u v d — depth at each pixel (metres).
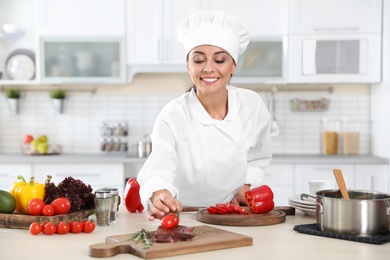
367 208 1.68
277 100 4.88
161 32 4.50
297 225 1.86
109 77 4.55
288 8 4.45
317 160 4.31
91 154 4.80
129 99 4.91
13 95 4.83
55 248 1.60
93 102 4.91
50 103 4.93
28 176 4.32
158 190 1.94
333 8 4.45
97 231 1.83
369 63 4.47
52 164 4.32
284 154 4.85
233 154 2.30
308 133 4.89
